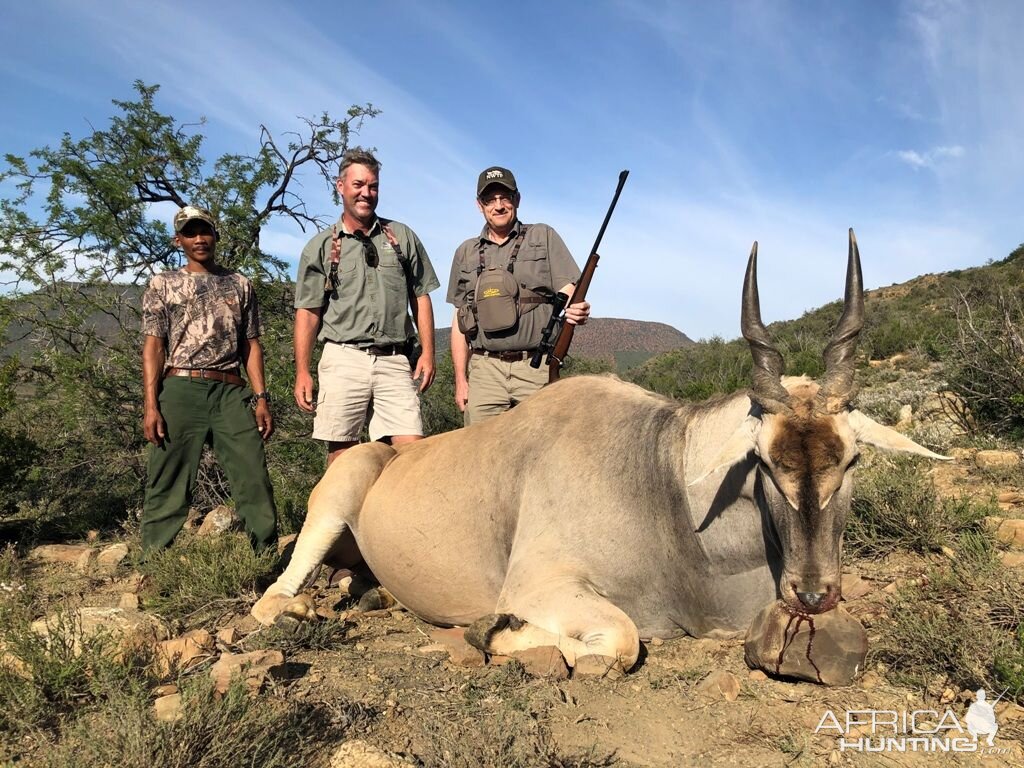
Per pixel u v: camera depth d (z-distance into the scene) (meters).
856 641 3.55
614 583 4.23
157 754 2.76
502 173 6.15
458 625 4.99
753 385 3.61
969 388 10.62
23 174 9.65
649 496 4.21
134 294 10.09
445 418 13.02
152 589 5.57
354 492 5.32
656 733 3.21
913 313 29.53
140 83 10.62
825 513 3.39
